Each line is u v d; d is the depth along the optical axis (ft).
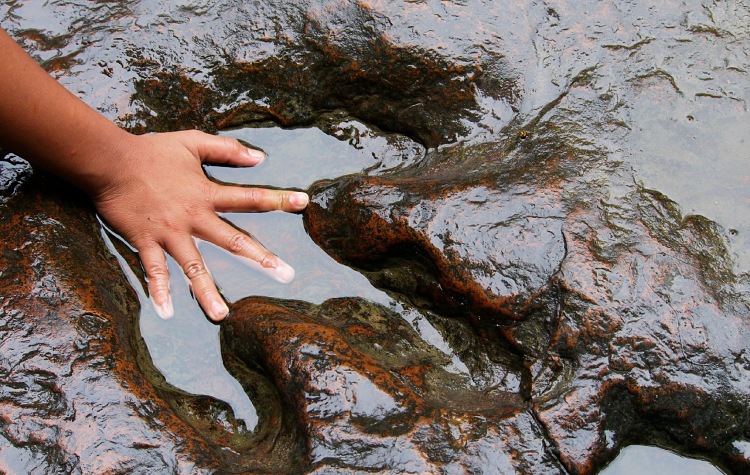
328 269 3.96
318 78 4.12
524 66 4.07
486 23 4.10
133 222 3.84
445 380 3.74
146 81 4.04
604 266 3.70
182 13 4.11
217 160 4.04
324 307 3.88
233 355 3.76
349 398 3.55
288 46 4.10
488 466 3.51
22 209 3.76
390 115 4.15
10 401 3.51
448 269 3.75
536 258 3.72
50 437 3.49
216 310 3.82
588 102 4.01
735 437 3.63
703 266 3.73
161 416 3.58
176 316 3.84
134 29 4.07
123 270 3.84
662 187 3.85
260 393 3.70
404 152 4.16
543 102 4.04
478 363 3.78
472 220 3.76
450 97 4.08
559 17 4.12
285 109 4.15
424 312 3.88
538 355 3.69
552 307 3.69
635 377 3.62
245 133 4.15
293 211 4.00
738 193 3.85
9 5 4.09
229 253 3.92
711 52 4.08
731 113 3.98
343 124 4.17
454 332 3.83
